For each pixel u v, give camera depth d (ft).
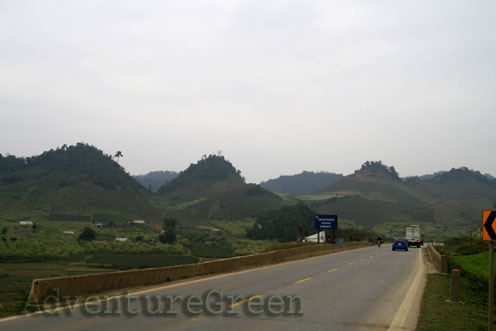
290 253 107.14
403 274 71.82
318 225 183.83
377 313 36.63
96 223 532.73
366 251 159.02
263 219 447.01
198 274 63.57
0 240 285.84
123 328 29.73
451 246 194.70
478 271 99.35
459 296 44.86
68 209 600.80
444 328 30.42
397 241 166.30
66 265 175.22
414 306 40.32
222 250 306.14
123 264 195.52
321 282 58.59
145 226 525.75
